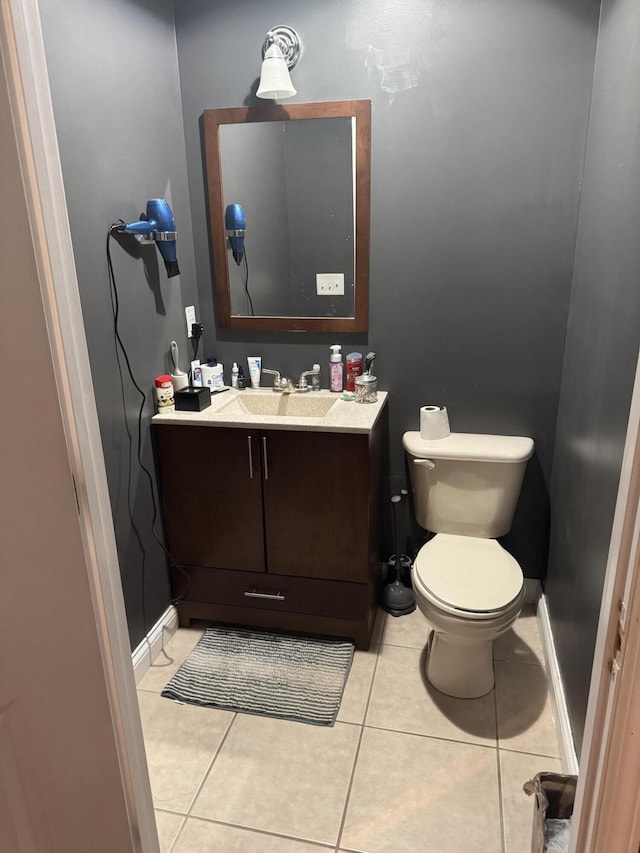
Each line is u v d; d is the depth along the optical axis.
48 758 0.92
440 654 2.01
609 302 1.56
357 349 2.39
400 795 1.65
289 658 2.19
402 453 2.47
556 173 2.06
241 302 2.41
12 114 0.68
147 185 2.03
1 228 0.71
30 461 0.79
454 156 2.11
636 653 0.75
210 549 2.25
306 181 2.22
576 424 1.89
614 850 0.85
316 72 2.12
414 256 2.24
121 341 1.92
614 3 1.69
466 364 2.32
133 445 2.02
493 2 1.95
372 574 2.21
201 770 1.75
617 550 0.79
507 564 2.00
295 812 1.61
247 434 2.06
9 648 0.84
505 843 1.51
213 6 2.12
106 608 0.98
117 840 1.04
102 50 1.74
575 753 1.59
